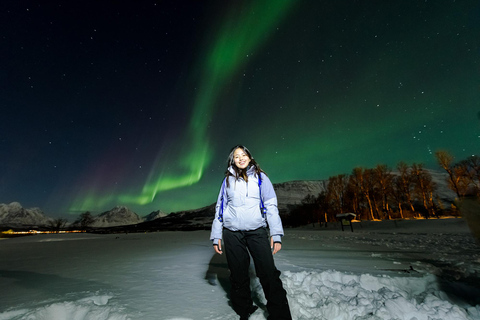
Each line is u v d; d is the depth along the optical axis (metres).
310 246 6.62
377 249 5.85
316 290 2.27
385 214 37.56
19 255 5.68
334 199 44.25
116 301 2.05
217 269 3.39
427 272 3.11
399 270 3.22
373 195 38.81
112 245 8.23
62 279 2.93
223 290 2.37
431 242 7.78
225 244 1.79
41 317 1.80
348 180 43.47
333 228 29.19
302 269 3.19
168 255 5.00
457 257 4.45
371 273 3.01
